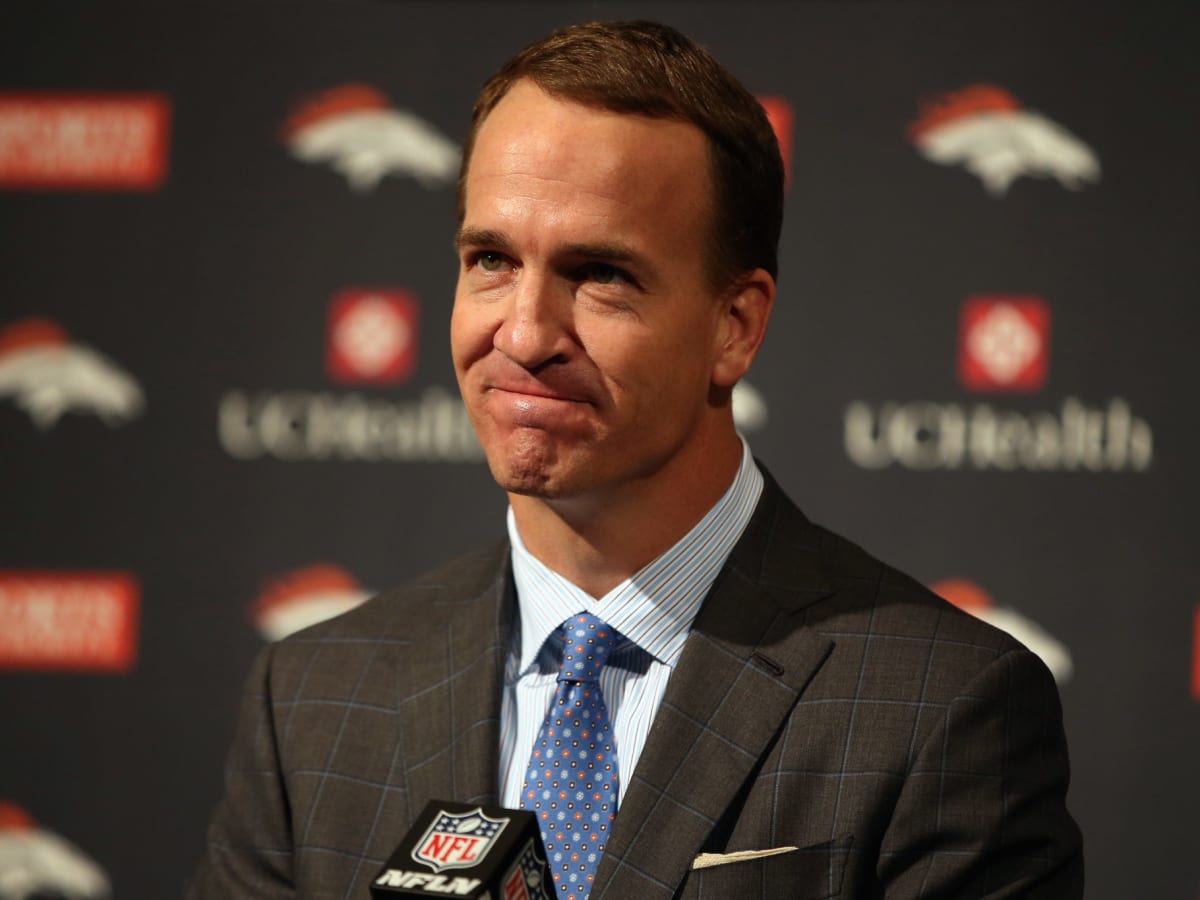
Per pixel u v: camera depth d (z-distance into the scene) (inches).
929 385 348.8
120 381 367.2
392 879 119.3
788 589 175.0
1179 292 343.3
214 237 367.9
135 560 364.8
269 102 369.4
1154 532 341.1
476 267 159.8
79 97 370.6
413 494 362.0
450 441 362.3
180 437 365.7
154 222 368.8
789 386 351.6
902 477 348.5
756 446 351.6
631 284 154.3
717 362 169.3
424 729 175.0
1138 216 345.4
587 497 160.2
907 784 158.2
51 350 367.9
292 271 366.6
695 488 169.3
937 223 350.6
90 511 365.7
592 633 168.7
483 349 156.2
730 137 163.3
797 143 354.9
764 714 163.3
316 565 362.6
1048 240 347.6
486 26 367.9
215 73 370.3
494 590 183.9
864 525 348.2
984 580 344.8
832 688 165.0
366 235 366.3
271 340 366.0
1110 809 339.6
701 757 160.9
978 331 348.2
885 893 156.9
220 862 186.2
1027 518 344.5
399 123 368.2
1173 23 347.3
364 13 370.3
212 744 362.0
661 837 156.2
